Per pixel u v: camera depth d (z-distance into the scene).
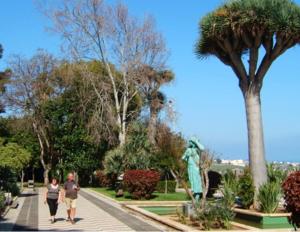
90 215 19.34
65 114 45.53
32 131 50.03
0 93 48.94
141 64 40.31
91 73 41.41
